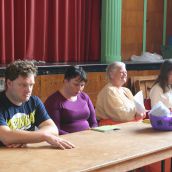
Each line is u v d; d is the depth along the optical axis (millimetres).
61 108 2904
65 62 4805
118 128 2555
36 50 4664
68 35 4926
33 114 2320
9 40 4402
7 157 1883
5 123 2137
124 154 1953
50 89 4043
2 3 4273
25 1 4457
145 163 2020
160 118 2486
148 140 2240
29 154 1934
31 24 4539
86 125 3008
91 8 5117
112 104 3301
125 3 5473
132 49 5625
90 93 4402
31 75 2174
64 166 1754
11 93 2199
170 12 6004
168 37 6016
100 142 2182
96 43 5180
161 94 3496
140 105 3211
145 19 5715
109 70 3436
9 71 2164
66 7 4832
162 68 3518
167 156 2145
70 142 2168
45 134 2094
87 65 4352
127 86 4668
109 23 5023
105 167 1815
